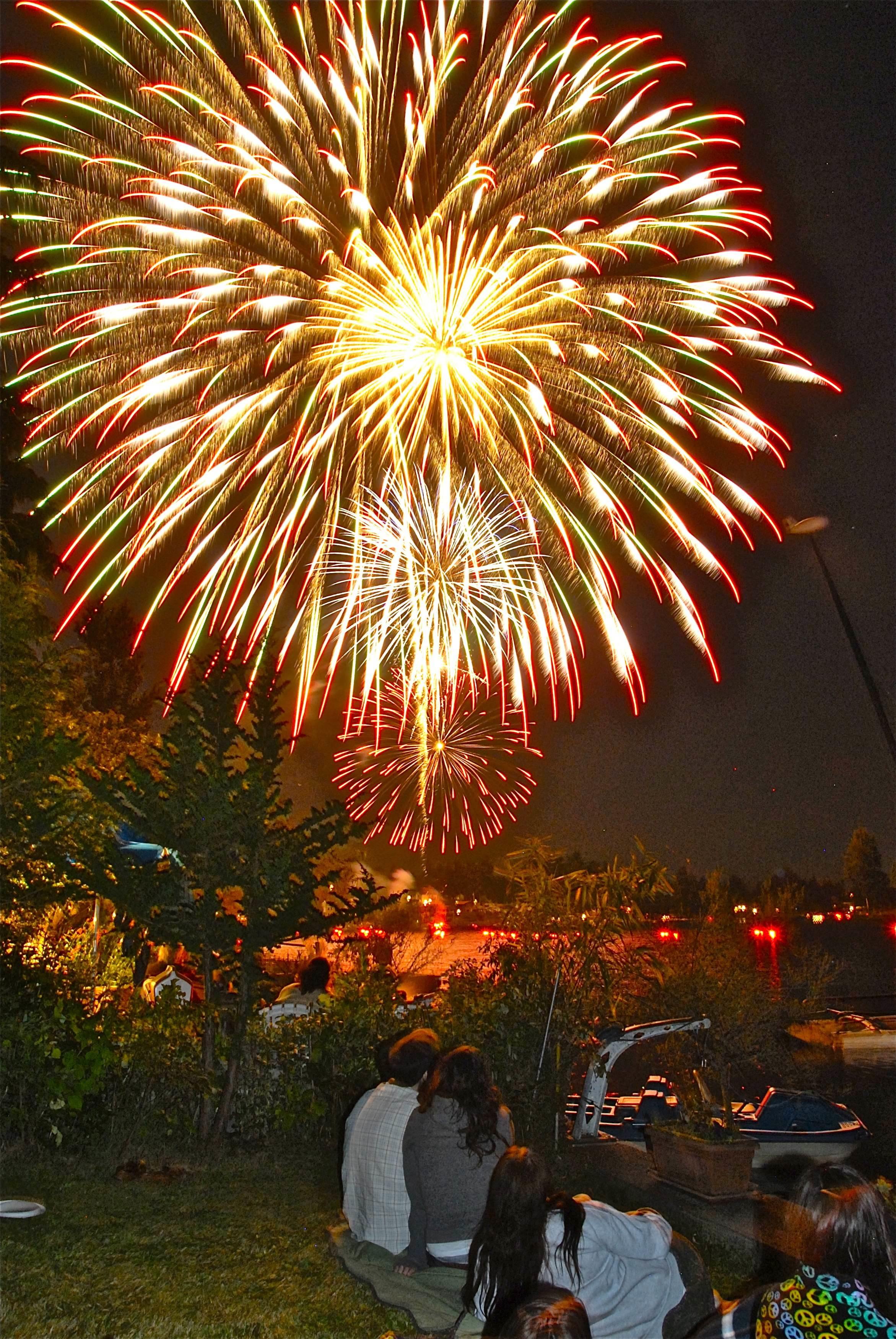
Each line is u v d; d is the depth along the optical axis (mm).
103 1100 7551
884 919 51969
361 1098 5465
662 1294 4285
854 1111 9727
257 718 8648
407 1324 4734
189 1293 5105
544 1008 8414
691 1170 6945
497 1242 4008
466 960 9398
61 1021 7336
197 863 8148
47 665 11062
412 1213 4848
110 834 9695
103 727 16062
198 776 8328
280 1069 8117
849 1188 3363
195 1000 8820
